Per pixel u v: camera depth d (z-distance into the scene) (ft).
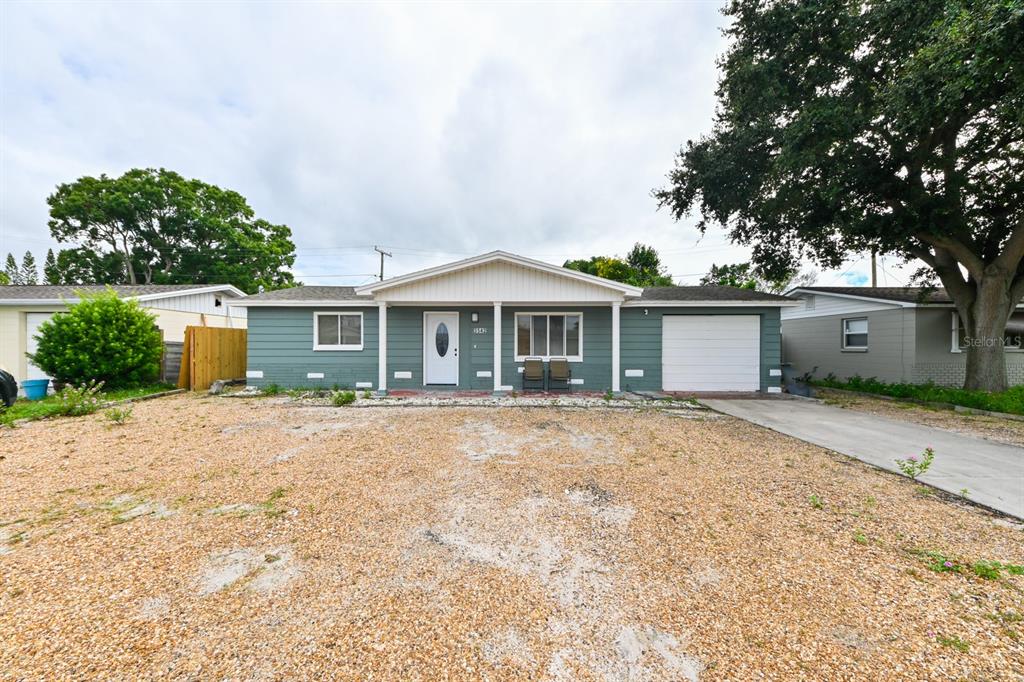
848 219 29.48
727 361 36.29
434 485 12.97
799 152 28.45
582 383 36.45
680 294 38.65
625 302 35.63
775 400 32.32
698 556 8.73
